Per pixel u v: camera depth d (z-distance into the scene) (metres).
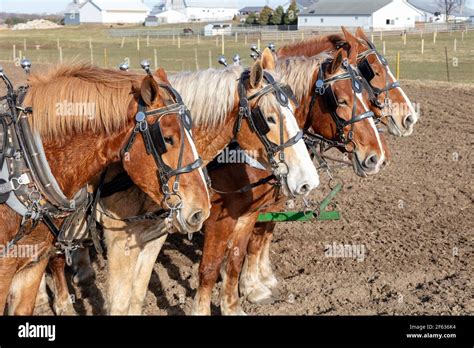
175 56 37.00
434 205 9.61
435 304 6.24
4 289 4.10
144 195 5.02
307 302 6.48
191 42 52.44
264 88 4.68
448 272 7.14
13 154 3.96
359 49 7.04
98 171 4.20
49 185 4.00
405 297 6.49
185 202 4.03
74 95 4.02
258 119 4.66
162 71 4.34
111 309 5.13
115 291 5.13
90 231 4.86
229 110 4.81
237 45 46.44
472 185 10.57
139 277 5.36
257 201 5.69
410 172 11.48
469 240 8.14
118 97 4.02
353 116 5.75
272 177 5.51
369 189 10.49
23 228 4.05
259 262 6.94
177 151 4.00
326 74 5.78
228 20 102.56
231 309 6.08
